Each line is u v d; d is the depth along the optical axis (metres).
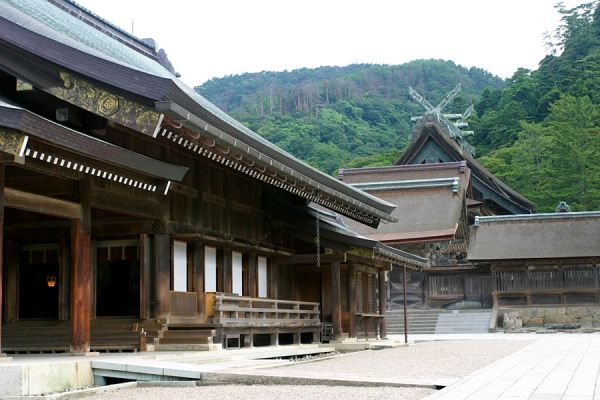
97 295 22.61
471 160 71.50
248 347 22.97
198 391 13.19
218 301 21.70
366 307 32.56
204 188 23.89
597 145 81.44
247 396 12.16
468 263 56.22
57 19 21.56
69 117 16.23
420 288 55.19
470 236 54.84
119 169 17.11
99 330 20.69
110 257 21.72
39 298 22.89
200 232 23.30
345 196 27.30
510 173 88.00
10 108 12.80
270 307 26.03
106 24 27.55
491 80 195.50
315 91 176.75
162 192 18.58
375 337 33.16
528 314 50.66
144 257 21.25
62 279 21.17
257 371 14.73
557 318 50.31
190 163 23.19
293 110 168.75
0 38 15.59
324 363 19.59
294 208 28.55
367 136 146.38
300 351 23.64
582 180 80.81
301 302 27.08
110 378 14.97
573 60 117.62
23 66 15.63
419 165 68.19
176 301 21.67
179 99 15.10
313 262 28.75
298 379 13.78
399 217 60.81
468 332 47.66
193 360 17.41
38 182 17.91
